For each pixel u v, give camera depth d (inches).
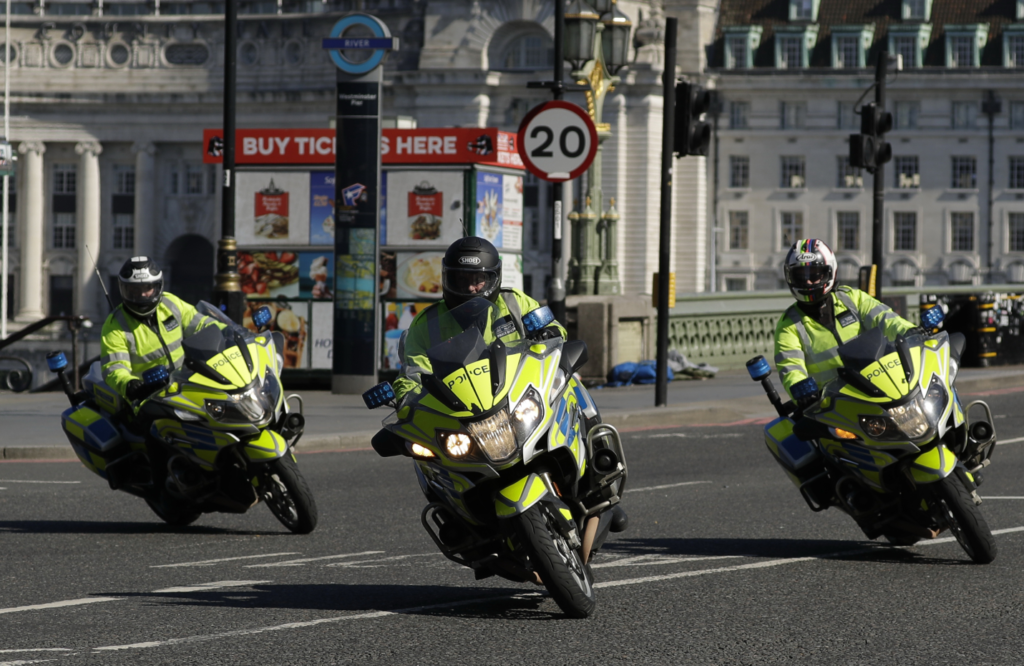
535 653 709.3
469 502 778.2
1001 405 2368.4
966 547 939.3
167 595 881.5
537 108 1894.7
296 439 1161.4
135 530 1189.1
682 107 2044.8
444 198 2775.6
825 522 1178.0
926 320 949.8
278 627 779.4
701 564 973.2
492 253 817.5
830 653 703.1
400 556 1035.3
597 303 2903.5
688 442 1868.8
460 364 760.3
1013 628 756.0
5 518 1266.0
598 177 3267.7
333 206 2800.2
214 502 1130.0
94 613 823.1
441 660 697.6
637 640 736.3
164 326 1174.3
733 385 2783.0
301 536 1141.7
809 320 1008.9
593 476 808.9
